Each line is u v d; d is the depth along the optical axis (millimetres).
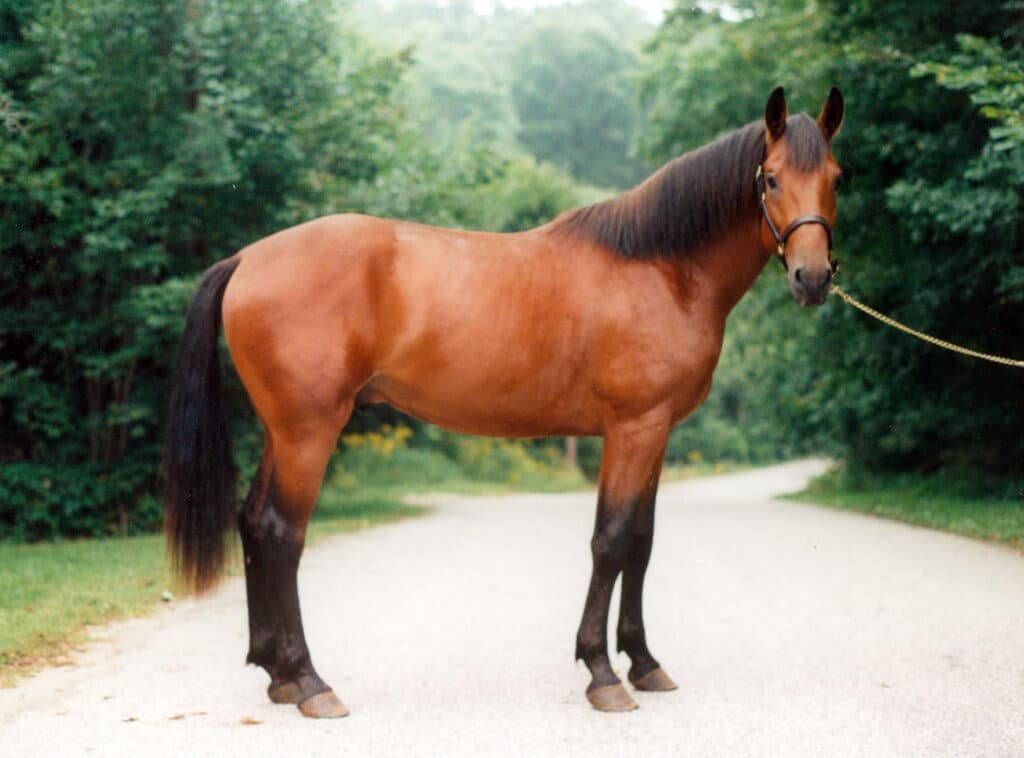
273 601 3908
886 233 12117
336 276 3885
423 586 7082
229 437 4090
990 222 9742
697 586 6945
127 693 4145
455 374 3955
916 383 13125
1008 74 7867
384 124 12891
